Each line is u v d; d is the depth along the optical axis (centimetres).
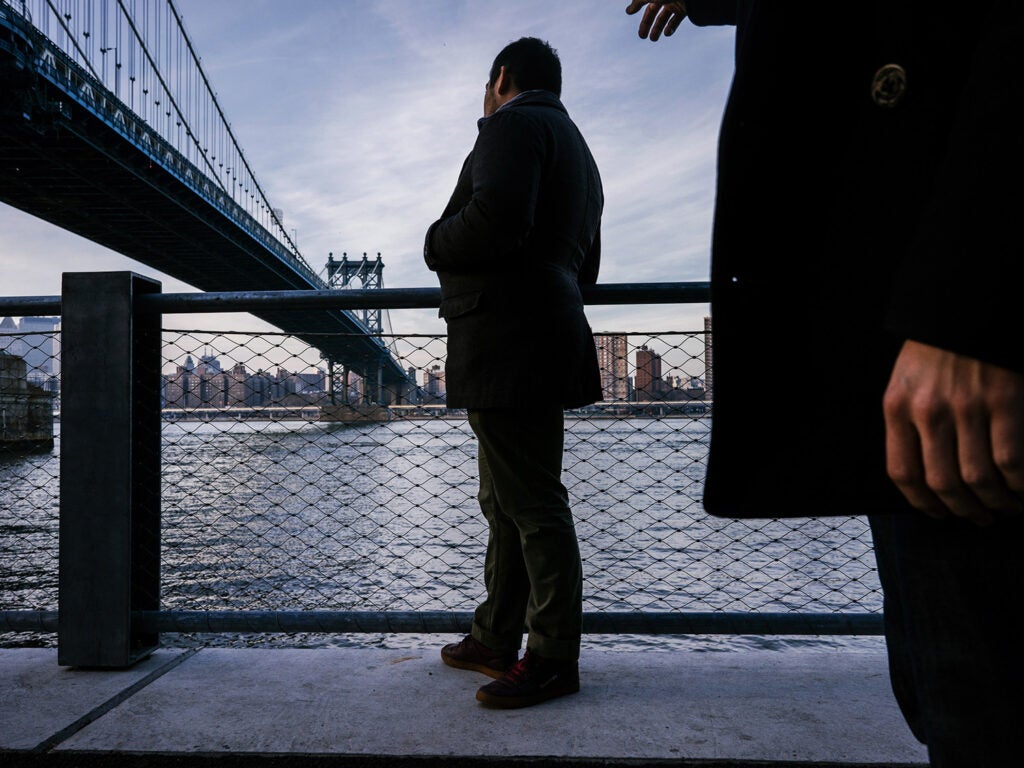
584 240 148
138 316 167
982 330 35
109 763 111
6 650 167
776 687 139
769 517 47
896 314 38
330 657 158
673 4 115
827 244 45
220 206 3334
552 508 136
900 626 66
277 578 581
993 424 36
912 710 68
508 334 133
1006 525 42
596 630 157
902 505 44
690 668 150
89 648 152
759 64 46
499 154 128
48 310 170
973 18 43
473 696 136
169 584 549
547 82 151
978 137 37
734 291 47
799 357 46
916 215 43
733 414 46
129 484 155
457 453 1567
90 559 154
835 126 45
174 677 147
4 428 1442
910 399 38
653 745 115
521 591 148
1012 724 42
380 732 121
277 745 116
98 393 157
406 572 626
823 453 45
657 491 1070
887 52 44
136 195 3053
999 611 42
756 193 46
